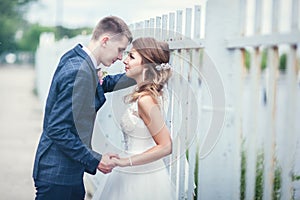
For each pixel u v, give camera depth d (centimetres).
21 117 1234
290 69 268
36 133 988
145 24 459
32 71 3703
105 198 372
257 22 289
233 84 315
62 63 322
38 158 327
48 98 323
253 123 304
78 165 328
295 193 339
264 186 297
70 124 312
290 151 281
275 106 285
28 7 3981
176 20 386
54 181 323
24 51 5003
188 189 377
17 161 727
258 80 298
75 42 850
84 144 315
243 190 344
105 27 336
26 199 536
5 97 1750
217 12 320
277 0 272
